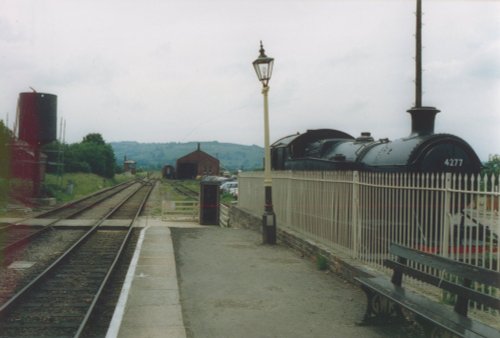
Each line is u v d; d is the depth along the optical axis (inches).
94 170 3388.3
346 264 371.2
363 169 527.2
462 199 285.3
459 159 458.0
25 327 285.6
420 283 307.7
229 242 572.4
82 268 458.3
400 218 323.6
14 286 387.2
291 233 529.3
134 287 346.0
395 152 481.7
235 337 249.9
